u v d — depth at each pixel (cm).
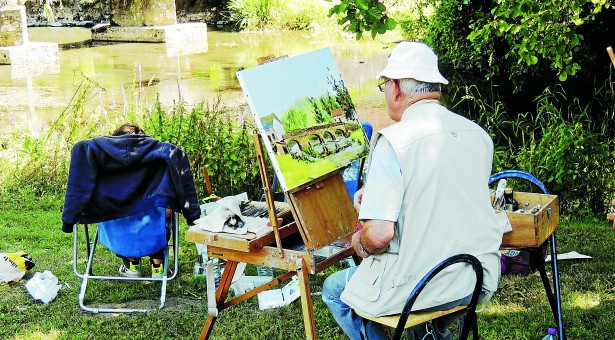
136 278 462
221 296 361
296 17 2342
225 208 342
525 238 338
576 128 720
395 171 270
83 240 591
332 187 330
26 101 1355
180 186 441
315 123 330
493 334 400
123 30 2212
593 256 527
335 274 319
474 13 1418
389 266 277
